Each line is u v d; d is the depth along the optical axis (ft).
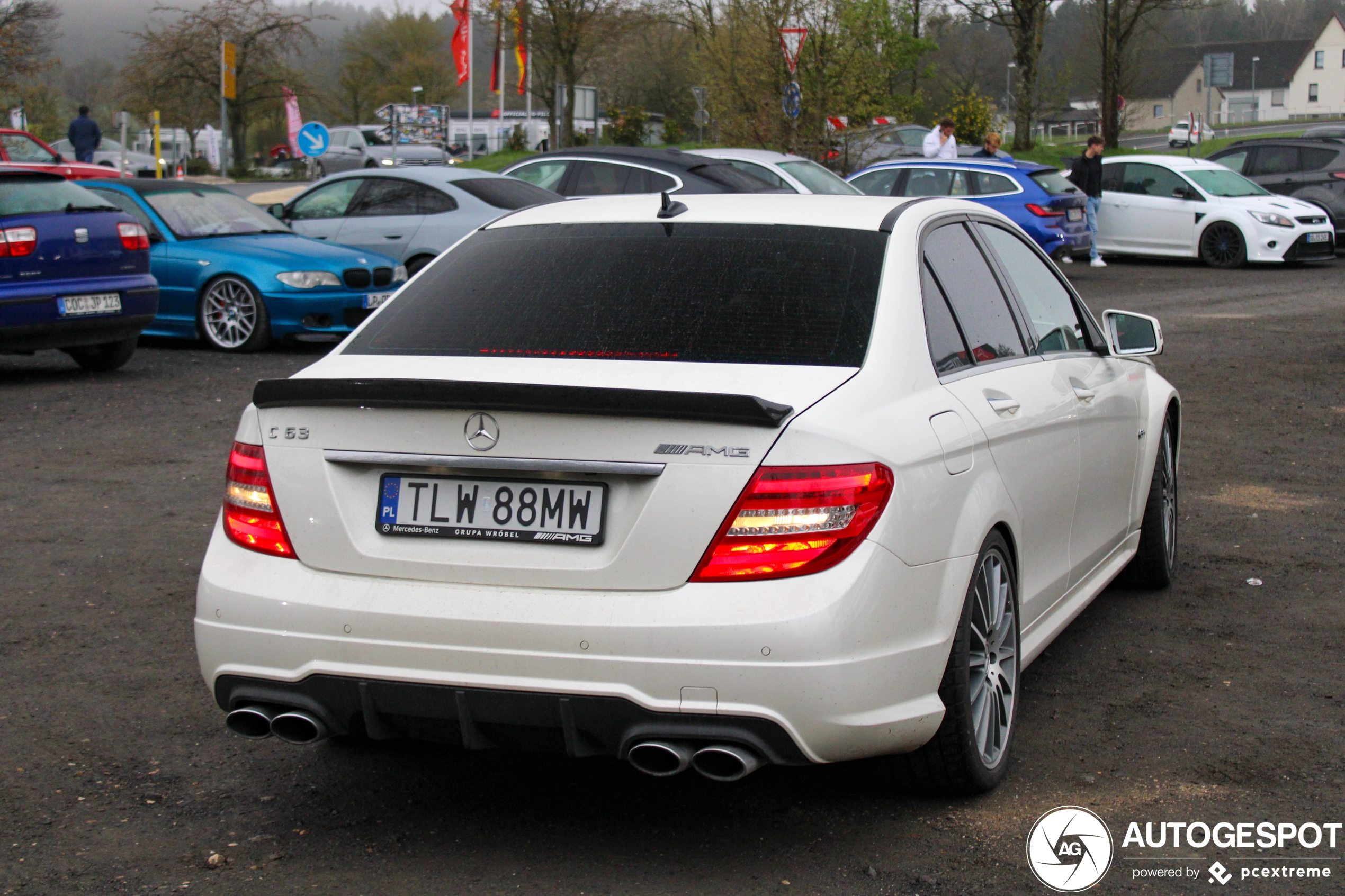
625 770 12.90
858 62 78.84
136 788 12.42
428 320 12.42
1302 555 20.53
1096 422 15.29
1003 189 64.64
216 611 11.05
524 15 111.75
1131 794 12.18
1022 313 14.58
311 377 11.69
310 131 90.17
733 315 11.74
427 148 145.18
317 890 10.48
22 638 16.56
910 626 10.55
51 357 41.75
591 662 10.07
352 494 10.86
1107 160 77.05
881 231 12.72
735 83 81.25
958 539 11.17
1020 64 128.36
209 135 190.49
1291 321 50.47
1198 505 23.79
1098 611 18.03
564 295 12.36
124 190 44.37
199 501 23.59
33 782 12.50
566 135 111.75
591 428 10.19
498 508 10.51
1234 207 72.13
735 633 9.87
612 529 10.26
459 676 10.34
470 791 12.44
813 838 11.34
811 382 10.78
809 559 9.98
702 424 10.08
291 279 41.73
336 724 10.85
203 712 14.32
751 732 9.96
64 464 26.40
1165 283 65.05
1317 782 12.42
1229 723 13.88
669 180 48.67
